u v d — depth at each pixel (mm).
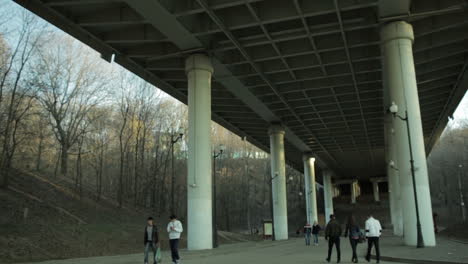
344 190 112562
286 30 23578
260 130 49312
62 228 25547
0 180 30641
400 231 40094
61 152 44500
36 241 21547
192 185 23422
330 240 14531
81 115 42625
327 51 27641
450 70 31719
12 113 31062
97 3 21359
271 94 34812
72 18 22000
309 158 62719
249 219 84562
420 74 30422
